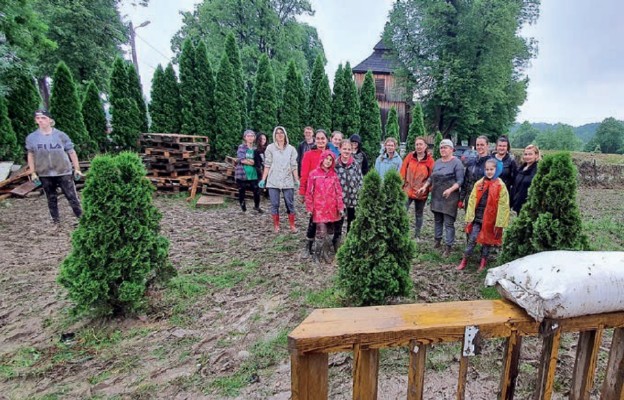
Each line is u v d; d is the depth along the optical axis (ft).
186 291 11.51
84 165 27.30
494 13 67.51
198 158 29.30
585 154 56.13
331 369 7.91
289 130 38.22
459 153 50.39
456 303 4.28
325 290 11.78
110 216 8.96
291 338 3.47
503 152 15.03
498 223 12.90
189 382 7.48
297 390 3.64
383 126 92.94
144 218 9.68
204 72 33.94
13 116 28.63
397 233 9.92
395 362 8.12
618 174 44.62
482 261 13.78
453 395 7.14
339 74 39.99
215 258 14.79
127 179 9.46
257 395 7.11
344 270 10.21
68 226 18.19
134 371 7.80
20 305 10.51
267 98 36.91
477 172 15.79
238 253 15.48
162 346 8.70
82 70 54.34
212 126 34.63
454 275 13.47
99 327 9.34
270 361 8.18
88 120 31.99
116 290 9.26
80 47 51.98
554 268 3.98
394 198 10.02
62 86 29.22
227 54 35.19
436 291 11.96
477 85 71.92
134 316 9.77
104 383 7.41
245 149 22.41
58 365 7.96
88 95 32.04
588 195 38.01
